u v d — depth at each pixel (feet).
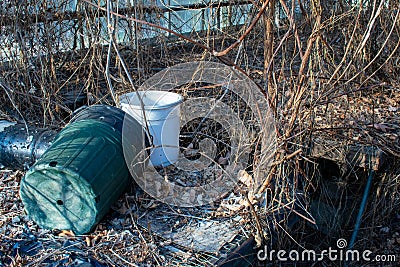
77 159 9.24
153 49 19.98
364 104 15.12
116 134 10.21
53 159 9.23
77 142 9.73
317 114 14.11
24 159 11.27
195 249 9.25
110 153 9.74
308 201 11.41
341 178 12.72
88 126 10.26
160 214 10.36
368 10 15.11
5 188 11.14
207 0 21.13
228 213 10.44
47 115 14.55
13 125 12.06
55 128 13.42
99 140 9.86
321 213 12.48
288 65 16.35
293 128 10.41
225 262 8.86
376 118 14.25
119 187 9.99
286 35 8.99
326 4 14.42
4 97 14.25
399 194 12.82
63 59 17.78
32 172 9.15
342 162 12.14
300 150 9.46
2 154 11.43
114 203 10.35
